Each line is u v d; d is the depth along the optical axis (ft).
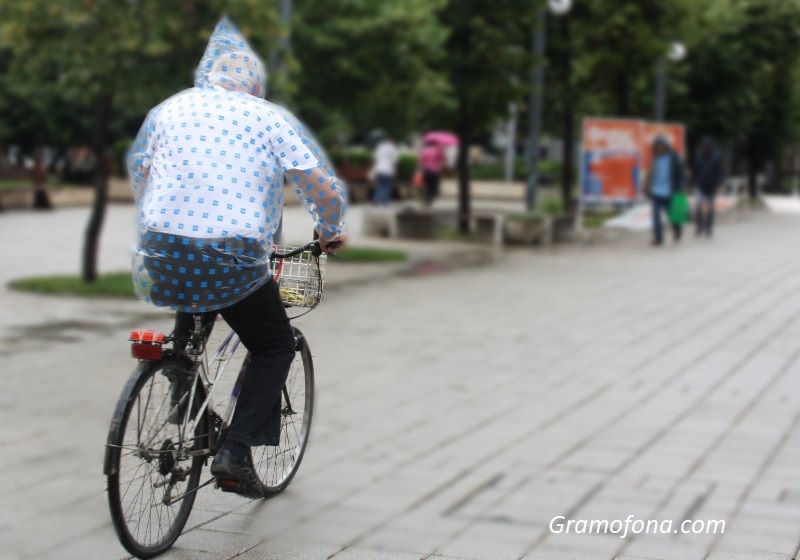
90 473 48.21
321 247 35.65
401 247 151.94
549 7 156.97
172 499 34.14
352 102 123.75
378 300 101.55
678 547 39.86
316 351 77.77
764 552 38.29
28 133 247.50
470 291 108.58
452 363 74.59
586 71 199.00
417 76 124.26
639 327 89.45
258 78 34.86
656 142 160.15
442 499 46.32
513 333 85.81
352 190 263.90
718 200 225.15
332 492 46.75
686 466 51.37
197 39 93.09
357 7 117.80
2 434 54.44
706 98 244.01
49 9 91.35
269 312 34.32
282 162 33.01
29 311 90.84
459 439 56.13
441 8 144.66
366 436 56.49
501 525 42.80
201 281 31.99
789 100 273.33
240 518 38.88
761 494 46.91
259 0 94.07
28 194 201.16
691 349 80.48
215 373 35.81
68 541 39.19
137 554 33.01
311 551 36.35
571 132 203.21
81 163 255.09
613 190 181.78
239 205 31.91
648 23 190.60
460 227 168.76
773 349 80.74
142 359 32.40
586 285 114.42
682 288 112.88
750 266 133.39
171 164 32.01
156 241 31.60
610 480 49.24
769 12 241.14
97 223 103.14
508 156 321.11
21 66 101.35
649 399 65.00
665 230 185.88
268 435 35.76
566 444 55.26
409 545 39.78
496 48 151.74
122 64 93.61
